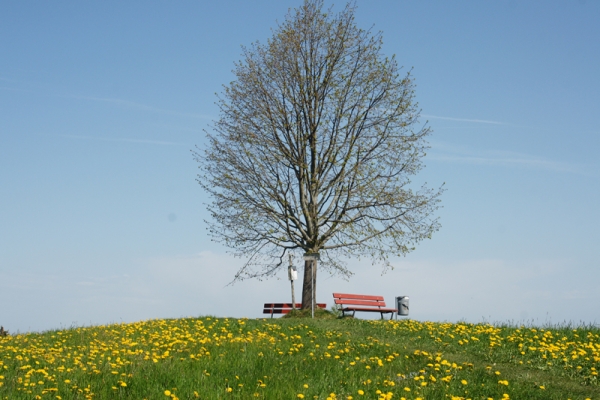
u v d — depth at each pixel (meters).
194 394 8.36
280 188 20.47
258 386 8.84
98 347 12.97
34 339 15.17
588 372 10.38
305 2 21.17
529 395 8.91
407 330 15.36
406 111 20.89
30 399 8.41
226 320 16.81
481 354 12.07
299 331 14.95
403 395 8.62
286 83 20.69
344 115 20.55
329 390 8.82
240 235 20.47
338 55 20.77
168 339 13.27
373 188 20.14
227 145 20.92
